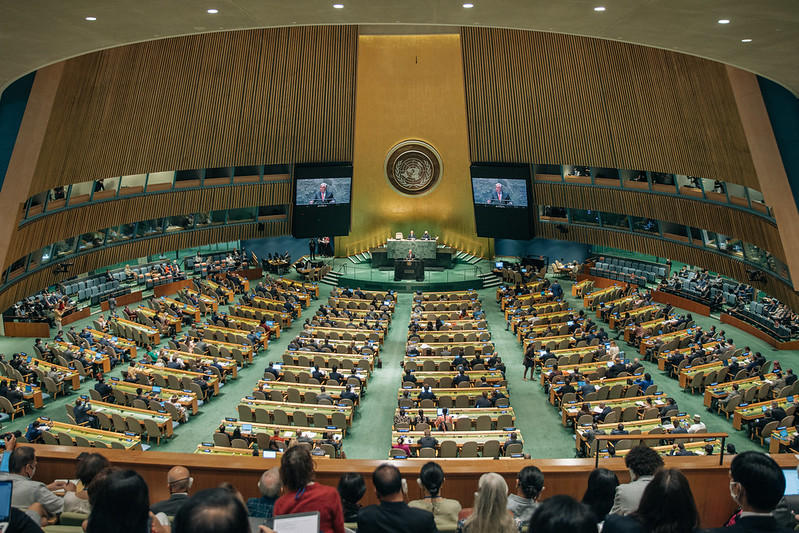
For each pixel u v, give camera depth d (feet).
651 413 57.62
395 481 15.07
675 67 72.79
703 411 63.62
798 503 18.60
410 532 14.67
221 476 24.21
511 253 118.32
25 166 61.46
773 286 74.18
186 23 34.06
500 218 102.89
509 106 92.79
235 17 33.37
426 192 115.34
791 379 62.23
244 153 94.63
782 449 52.42
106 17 31.94
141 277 99.19
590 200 97.04
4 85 46.55
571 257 115.03
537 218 105.40
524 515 17.76
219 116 89.51
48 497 19.36
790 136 54.13
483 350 74.08
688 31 32.81
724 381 67.26
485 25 35.53
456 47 105.29
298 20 34.50
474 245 117.80
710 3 28.14
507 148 96.27
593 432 52.34
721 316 89.66
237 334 78.38
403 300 101.40
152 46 76.74
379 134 112.37
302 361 70.33
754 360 66.28
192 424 61.11
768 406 58.95
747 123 58.39
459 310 92.43
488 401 59.82
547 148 93.86
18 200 62.08
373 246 119.55
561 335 79.92
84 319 88.74
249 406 59.21
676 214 86.99
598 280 107.76
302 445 15.93
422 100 109.70
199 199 97.50
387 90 108.99
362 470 23.41
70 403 64.75
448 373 67.82
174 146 87.40
